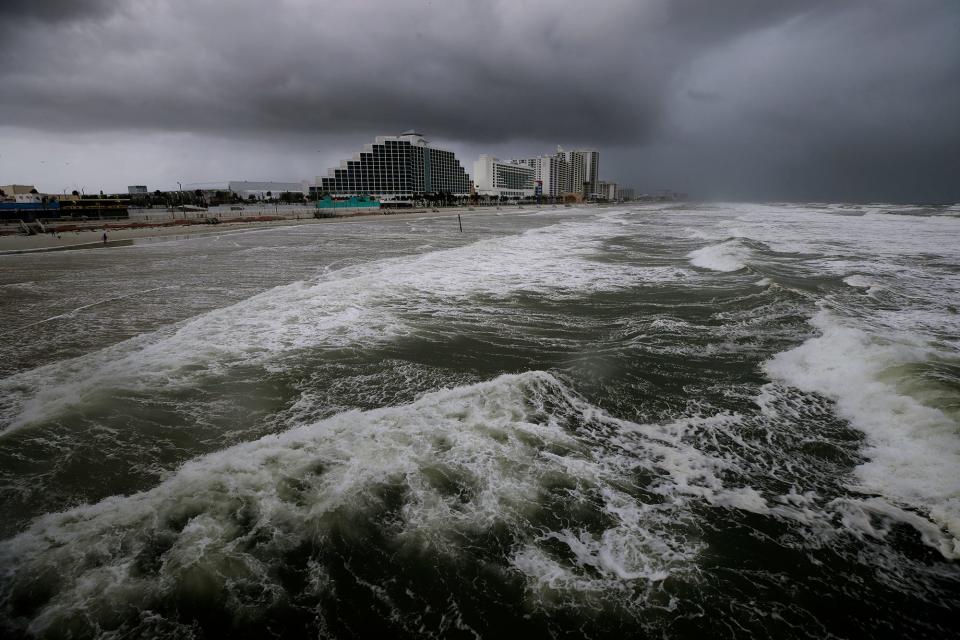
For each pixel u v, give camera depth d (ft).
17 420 19.04
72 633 9.37
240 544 11.66
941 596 10.48
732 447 16.63
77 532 12.20
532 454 15.83
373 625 9.63
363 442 16.38
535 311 35.60
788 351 25.77
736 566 11.26
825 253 67.72
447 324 32.09
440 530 12.18
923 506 13.34
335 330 30.68
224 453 16.05
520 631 9.50
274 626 9.58
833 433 17.48
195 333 30.19
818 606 10.19
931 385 18.67
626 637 9.36
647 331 29.96
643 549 11.73
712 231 115.14
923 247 75.31
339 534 12.00
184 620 9.69
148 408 19.85
